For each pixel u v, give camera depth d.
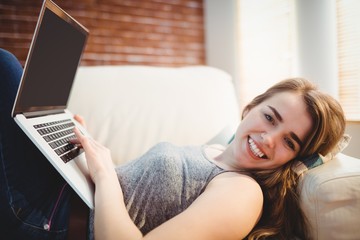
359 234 0.72
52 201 0.83
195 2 2.42
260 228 0.82
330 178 0.73
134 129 1.37
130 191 0.83
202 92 1.49
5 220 0.74
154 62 2.32
